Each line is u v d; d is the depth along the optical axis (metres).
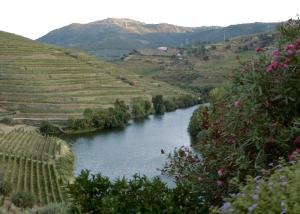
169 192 9.53
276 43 9.25
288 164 7.28
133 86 180.75
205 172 9.49
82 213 9.61
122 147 91.62
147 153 84.25
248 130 8.48
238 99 8.54
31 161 73.12
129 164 75.88
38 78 161.12
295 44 8.29
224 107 9.51
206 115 10.52
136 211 9.07
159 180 9.70
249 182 6.24
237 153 8.41
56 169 69.75
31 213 30.38
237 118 8.55
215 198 9.13
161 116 141.50
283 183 5.35
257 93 8.37
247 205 5.46
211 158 9.45
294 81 8.27
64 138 105.81
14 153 77.62
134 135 106.12
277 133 8.12
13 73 160.00
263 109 8.37
